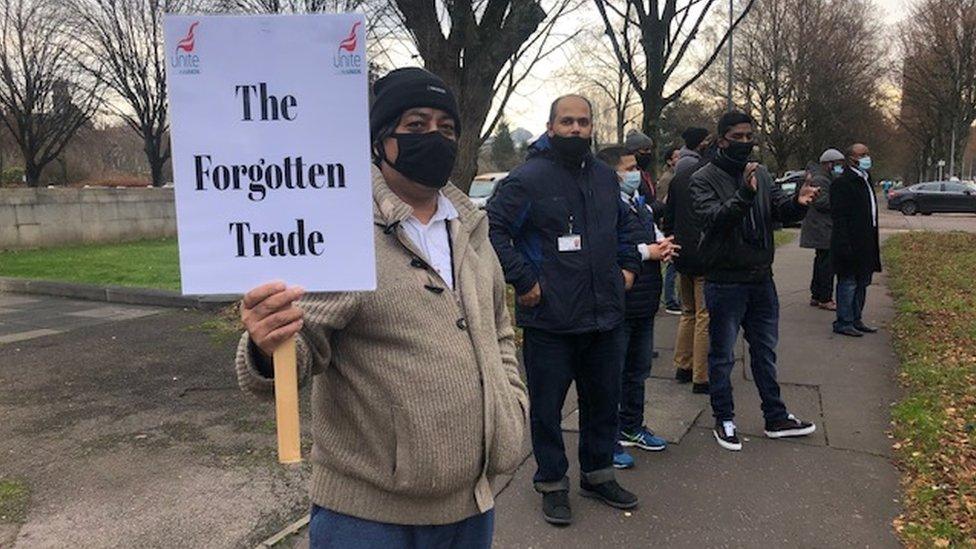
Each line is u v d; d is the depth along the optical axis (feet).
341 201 5.04
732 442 13.93
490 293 6.46
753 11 138.72
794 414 15.84
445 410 5.58
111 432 14.87
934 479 12.10
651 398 17.15
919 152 206.59
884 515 11.25
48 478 12.60
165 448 13.97
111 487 12.24
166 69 4.82
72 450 13.89
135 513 11.29
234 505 11.57
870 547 10.34
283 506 11.54
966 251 47.01
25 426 15.25
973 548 9.95
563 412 16.19
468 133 23.73
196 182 4.91
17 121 73.87
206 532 10.71
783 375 18.84
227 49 4.85
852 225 22.43
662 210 20.49
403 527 5.76
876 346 21.74
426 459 5.52
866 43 145.38
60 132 76.28
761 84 149.59
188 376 18.95
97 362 20.47
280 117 4.94
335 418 5.72
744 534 10.77
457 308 5.84
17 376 19.13
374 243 5.31
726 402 14.08
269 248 5.02
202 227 4.93
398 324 5.52
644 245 13.12
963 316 24.98
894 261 42.60
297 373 5.07
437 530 5.90
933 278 34.78
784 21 140.67
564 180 10.89
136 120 86.99
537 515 11.41
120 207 58.75
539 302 10.88
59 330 25.04
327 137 4.99
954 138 145.79
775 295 14.29
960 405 15.44
